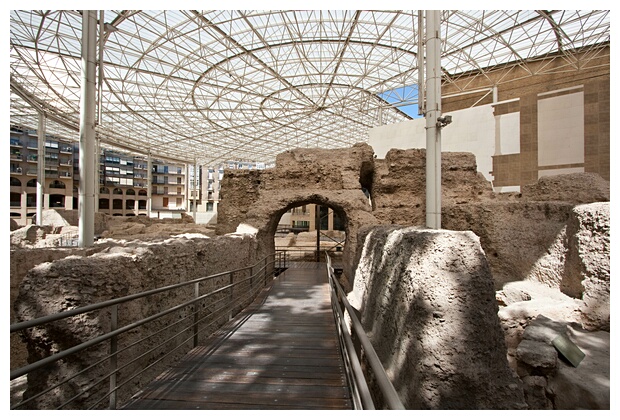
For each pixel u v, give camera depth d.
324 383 3.96
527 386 4.54
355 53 22.45
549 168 18.88
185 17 17.23
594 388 4.08
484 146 20.88
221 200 15.27
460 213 9.98
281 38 20.05
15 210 45.19
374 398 4.73
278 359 4.69
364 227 8.60
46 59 20.17
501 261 8.63
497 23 17.47
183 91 26.70
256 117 34.56
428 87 9.95
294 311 7.54
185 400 3.54
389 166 13.51
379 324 5.20
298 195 12.09
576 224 6.35
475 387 3.38
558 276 7.09
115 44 19.12
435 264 3.80
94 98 9.52
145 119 29.41
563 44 19.34
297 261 17.78
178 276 5.38
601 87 17.53
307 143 47.34
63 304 3.54
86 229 9.39
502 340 3.71
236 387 3.85
